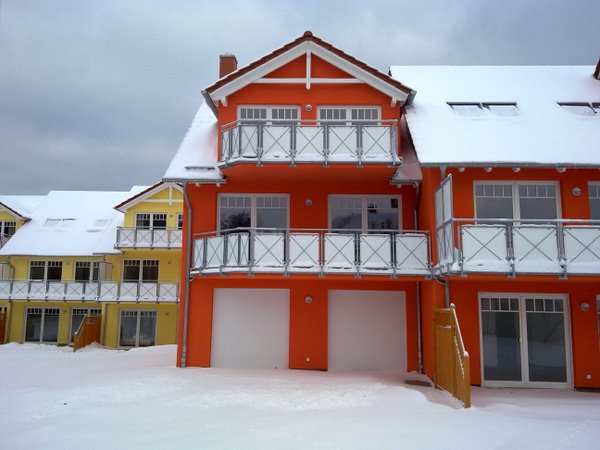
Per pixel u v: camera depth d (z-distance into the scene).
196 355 14.18
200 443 6.88
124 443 6.91
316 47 14.65
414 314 14.08
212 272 13.14
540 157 12.34
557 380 12.52
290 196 14.60
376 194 14.62
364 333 14.12
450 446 6.78
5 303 28.16
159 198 27.03
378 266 12.70
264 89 14.88
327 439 7.07
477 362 12.54
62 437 7.22
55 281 27.11
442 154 12.52
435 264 12.74
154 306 26.27
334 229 13.66
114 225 29.03
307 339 14.01
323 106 14.85
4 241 29.59
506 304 12.83
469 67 18.27
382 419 8.27
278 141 13.29
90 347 24.41
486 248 11.38
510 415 8.84
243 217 14.70
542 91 15.95
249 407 9.20
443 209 12.09
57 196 33.09
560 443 6.95
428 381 12.52
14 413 8.75
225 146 13.93
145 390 10.64
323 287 14.21
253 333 14.23
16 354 20.06
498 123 13.95
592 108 14.87
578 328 12.53
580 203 12.89
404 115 16.19
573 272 11.21
